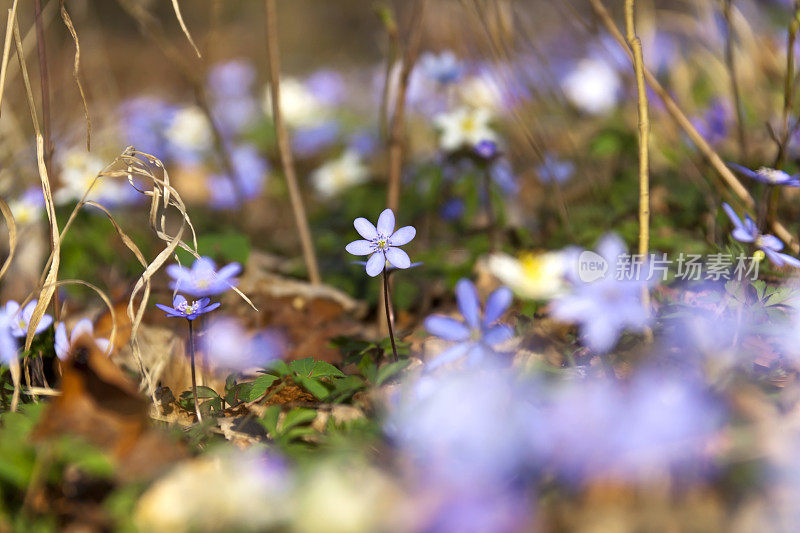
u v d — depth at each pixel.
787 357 0.71
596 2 0.78
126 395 0.66
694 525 0.64
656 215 0.86
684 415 0.67
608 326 0.70
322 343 0.81
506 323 0.77
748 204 0.77
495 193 0.89
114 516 0.65
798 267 0.74
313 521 0.65
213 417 0.72
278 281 0.86
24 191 0.90
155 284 0.85
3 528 0.65
